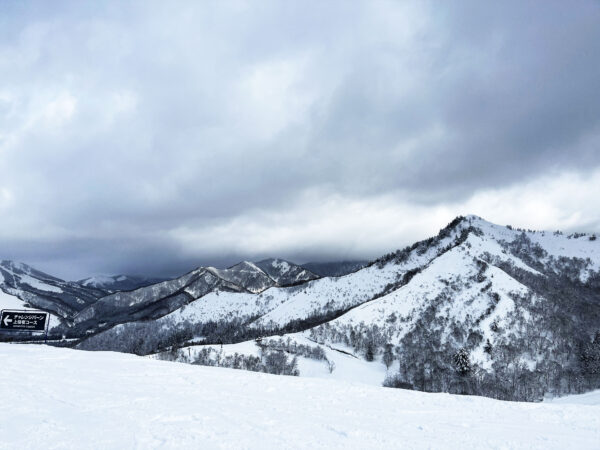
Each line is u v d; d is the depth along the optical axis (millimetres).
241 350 158250
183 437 13961
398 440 14992
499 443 15156
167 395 20016
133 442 13273
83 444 12867
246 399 20188
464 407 20828
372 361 179875
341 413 18484
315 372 154125
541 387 133000
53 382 21250
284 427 15773
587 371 144500
